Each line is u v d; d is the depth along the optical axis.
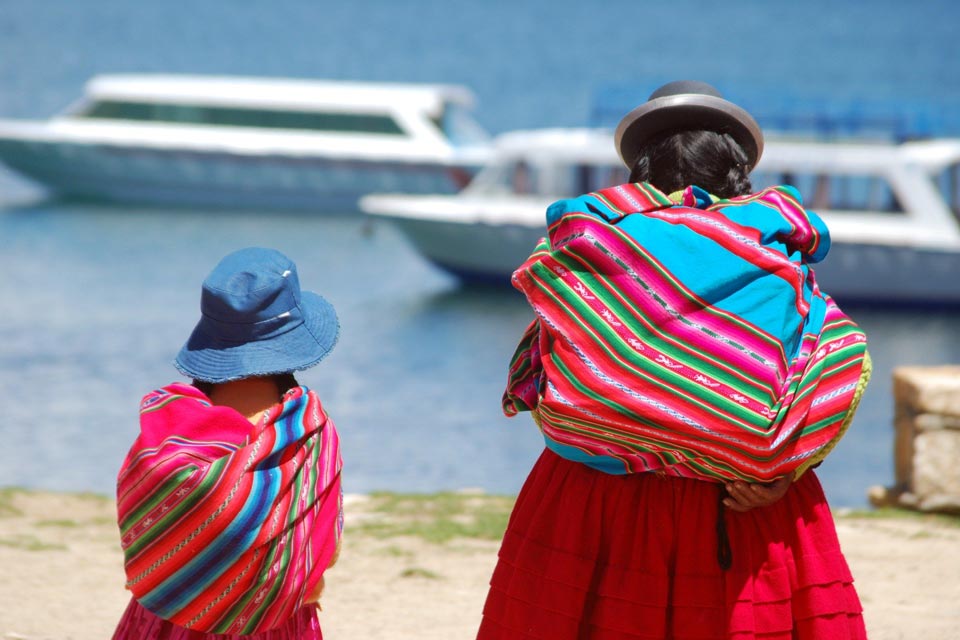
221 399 6.60
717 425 6.19
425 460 34.03
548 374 6.50
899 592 12.52
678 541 6.56
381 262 70.00
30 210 81.94
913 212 56.03
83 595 11.91
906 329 55.47
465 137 86.31
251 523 6.27
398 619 11.47
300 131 83.69
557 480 6.84
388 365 46.91
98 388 40.22
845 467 34.62
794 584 6.64
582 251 6.41
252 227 78.75
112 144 83.69
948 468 15.83
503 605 6.89
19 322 50.47
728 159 6.86
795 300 6.34
